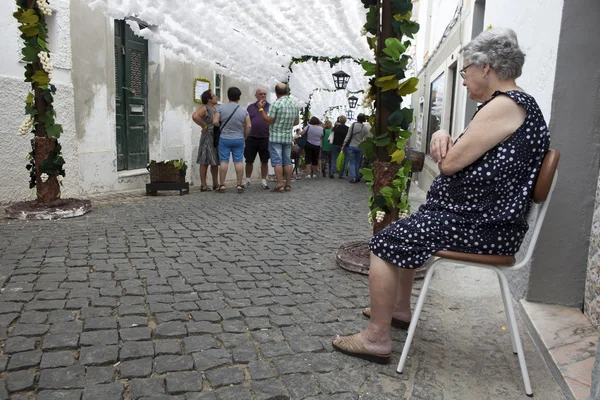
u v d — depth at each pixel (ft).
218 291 11.57
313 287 12.30
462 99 24.63
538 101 11.59
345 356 8.80
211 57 32.17
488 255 7.89
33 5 17.71
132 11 23.59
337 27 32.12
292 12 28.99
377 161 13.14
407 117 12.58
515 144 7.49
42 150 18.74
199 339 9.03
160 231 17.04
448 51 30.94
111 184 27.50
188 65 34.55
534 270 11.01
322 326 9.95
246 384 7.69
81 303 10.27
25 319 9.37
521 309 11.05
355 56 39.17
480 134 7.52
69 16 23.49
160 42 28.19
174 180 26.76
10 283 11.19
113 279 11.87
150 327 9.39
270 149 30.78
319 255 15.37
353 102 60.13
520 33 13.73
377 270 8.45
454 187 7.97
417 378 8.32
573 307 10.93
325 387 7.79
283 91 29.99
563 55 10.37
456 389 8.07
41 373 7.63
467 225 7.85
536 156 7.60
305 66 45.16
